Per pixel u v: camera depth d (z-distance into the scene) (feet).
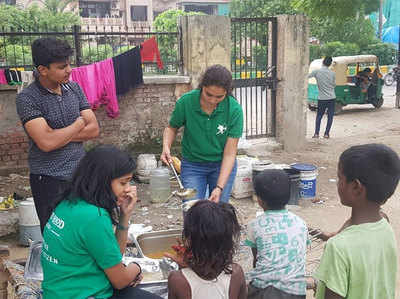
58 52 10.68
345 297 6.81
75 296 7.73
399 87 48.24
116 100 24.40
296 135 30.91
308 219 19.74
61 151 11.46
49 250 7.80
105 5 158.40
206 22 26.35
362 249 6.76
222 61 27.09
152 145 27.27
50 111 11.28
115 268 7.80
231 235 7.82
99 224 7.59
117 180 7.81
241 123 12.87
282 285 9.37
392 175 6.74
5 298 11.51
